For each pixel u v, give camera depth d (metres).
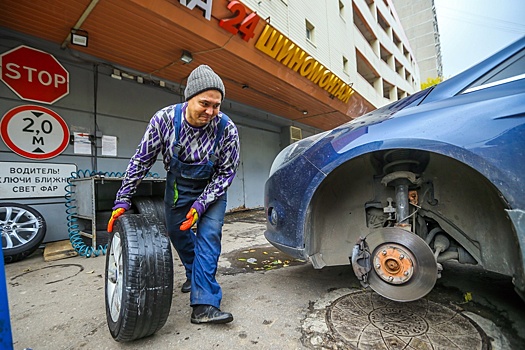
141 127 5.12
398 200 1.47
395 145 1.27
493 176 1.07
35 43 3.89
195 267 1.50
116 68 4.75
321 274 2.25
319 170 1.51
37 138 3.85
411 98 1.59
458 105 1.24
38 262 2.91
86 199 3.22
